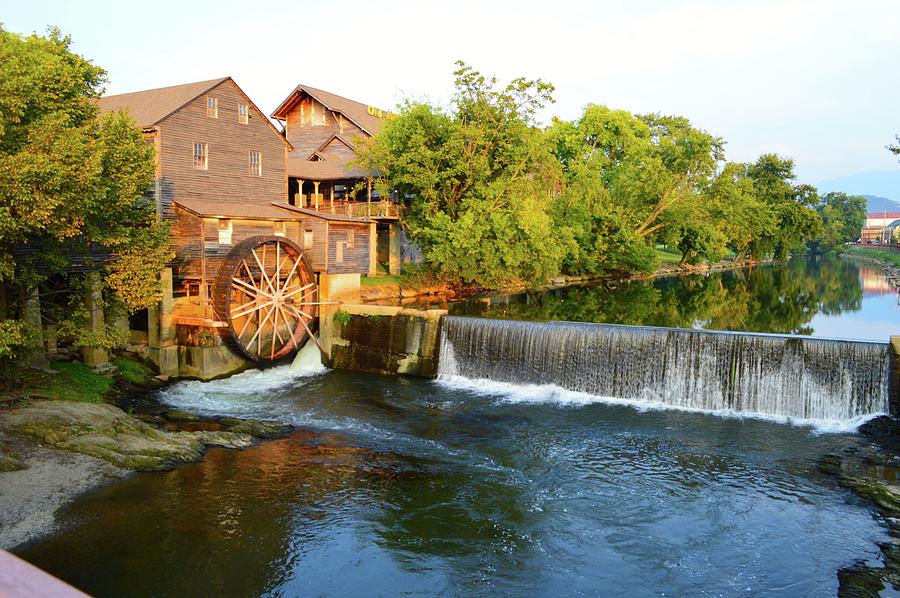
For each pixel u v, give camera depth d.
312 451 19.89
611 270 66.50
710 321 38.41
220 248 30.75
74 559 13.50
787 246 93.25
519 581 13.15
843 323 38.09
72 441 18.06
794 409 23.17
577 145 69.19
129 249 24.30
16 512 14.93
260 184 35.50
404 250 51.31
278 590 12.75
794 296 53.16
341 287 34.72
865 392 22.16
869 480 17.67
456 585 12.99
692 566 13.70
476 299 46.03
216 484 17.25
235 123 34.00
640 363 25.34
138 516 15.36
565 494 16.98
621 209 62.34
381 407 24.77
